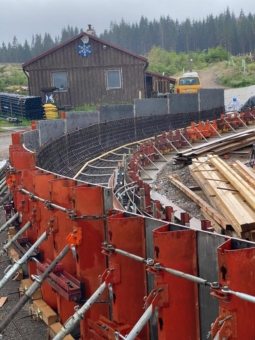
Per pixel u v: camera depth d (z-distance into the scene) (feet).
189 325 12.25
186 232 12.11
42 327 19.31
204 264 11.98
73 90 105.19
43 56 103.86
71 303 17.35
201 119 76.02
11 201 30.60
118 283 13.89
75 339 17.39
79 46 103.86
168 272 11.76
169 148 55.11
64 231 17.75
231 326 10.16
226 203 28.53
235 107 83.71
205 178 36.47
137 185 32.30
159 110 70.28
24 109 94.79
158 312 12.03
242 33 348.79
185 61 228.02
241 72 177.68
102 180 42.55
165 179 42.65
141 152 49.42
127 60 104.32
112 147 57.36
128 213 14.60
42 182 19.99
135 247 14.03
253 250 10.23
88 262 16.10
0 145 71.00
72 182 17.40
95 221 16.02
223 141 51.03
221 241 11.34
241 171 36.58
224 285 10.23
